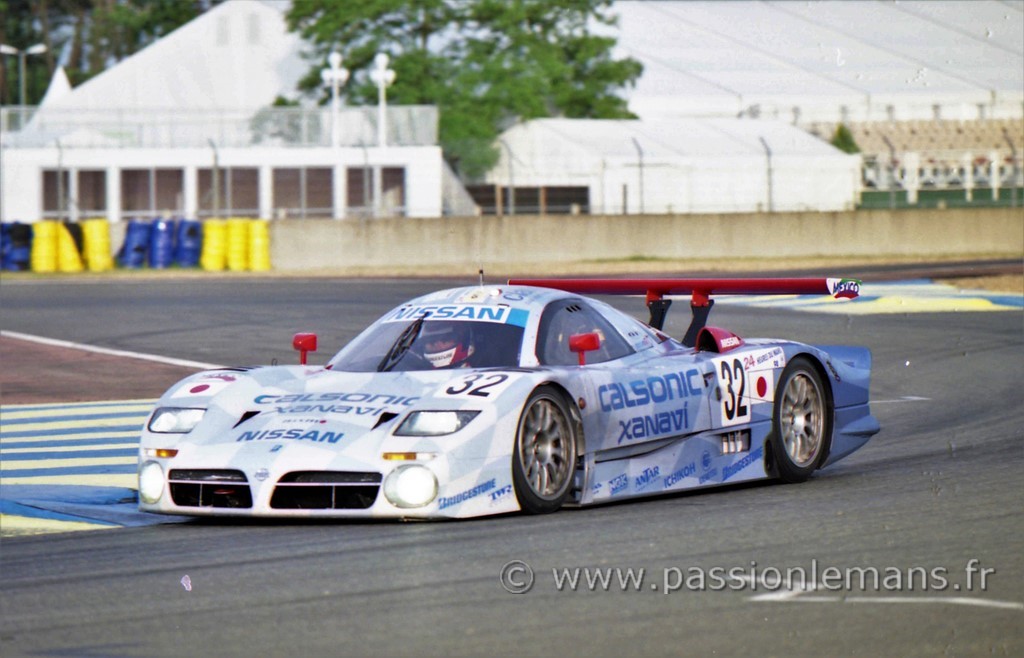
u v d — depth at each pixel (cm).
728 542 1367
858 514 1533
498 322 1725
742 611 1096
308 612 1120
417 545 1380
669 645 1001
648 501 1692
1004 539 1370
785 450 1856
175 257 7494
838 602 1123
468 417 1511
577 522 1502
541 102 10169
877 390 2939
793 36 12794
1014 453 2047
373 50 10294
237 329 4253
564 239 8094
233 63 10981
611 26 11719
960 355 3444
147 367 3556
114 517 1756
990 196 10125
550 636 1029
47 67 17862
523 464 1546
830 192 9588
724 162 9462
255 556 1363
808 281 1862
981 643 1002
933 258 8000
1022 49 12506
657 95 11356
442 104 9994
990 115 11356
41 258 7162
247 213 9069
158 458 1582
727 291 1925
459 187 9344
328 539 1435
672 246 8212
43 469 2173
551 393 1585
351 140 9206
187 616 1123
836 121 11106
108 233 7356
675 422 1734
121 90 10881
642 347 1811
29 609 1176
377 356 1722
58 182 8381
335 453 1496
